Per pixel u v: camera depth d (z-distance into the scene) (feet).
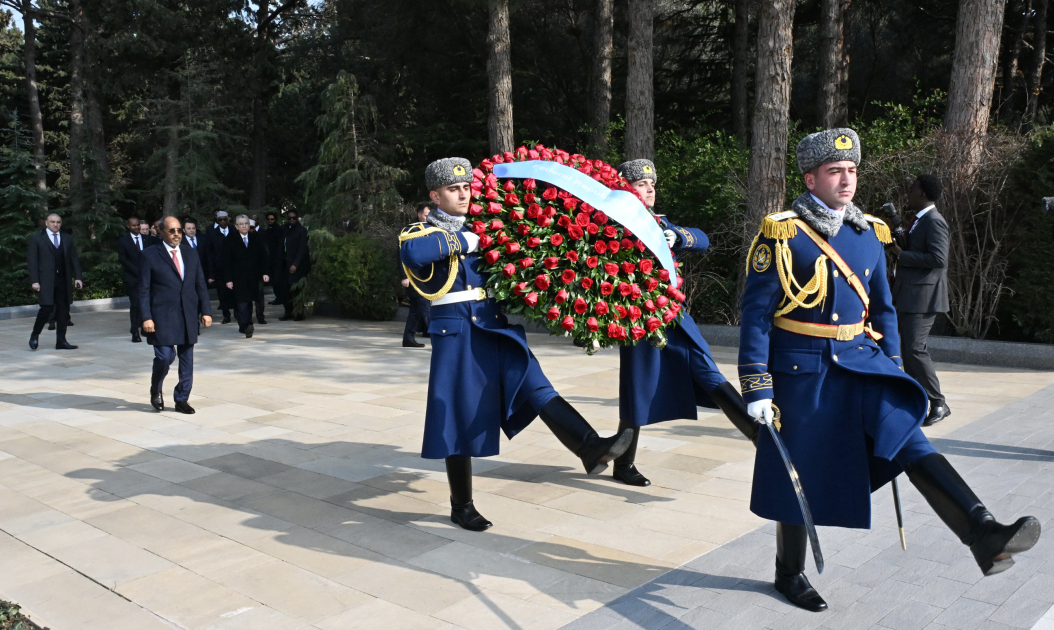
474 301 13.91
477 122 70.23
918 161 33.22
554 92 73.82
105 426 23.22
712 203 39.40
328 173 55.57
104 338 43.39
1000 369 28.60
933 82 71.10
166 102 79.97
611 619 10.90
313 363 33.78
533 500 16.06
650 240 13.43
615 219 13.23
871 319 11.21
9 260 63.57
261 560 13.38
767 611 10.94
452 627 10.88
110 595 12.20
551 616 11.09
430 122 74.18
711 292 39.40
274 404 25.85
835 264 10.50
